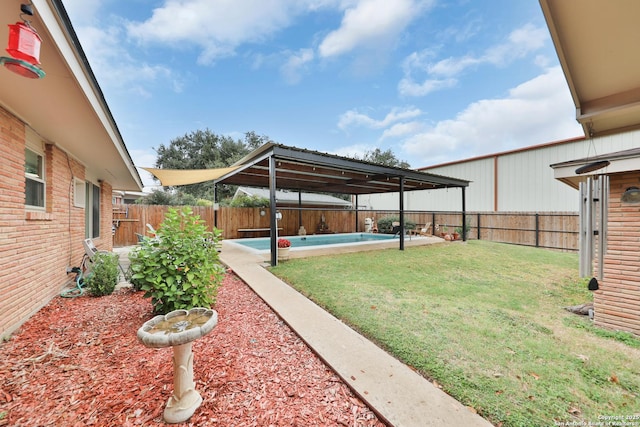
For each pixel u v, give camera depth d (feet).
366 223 61.67
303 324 12.37
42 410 7.30
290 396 7.92
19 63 6.59
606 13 7.85
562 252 34.32
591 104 12.58
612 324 12.91
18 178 12.76
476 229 48.03
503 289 18.48
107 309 14.35
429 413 7.13
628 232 12.73
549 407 7.50
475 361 9.62
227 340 11.15
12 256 12.02
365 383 8.29
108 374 8.84
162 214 43.70
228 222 47.01
